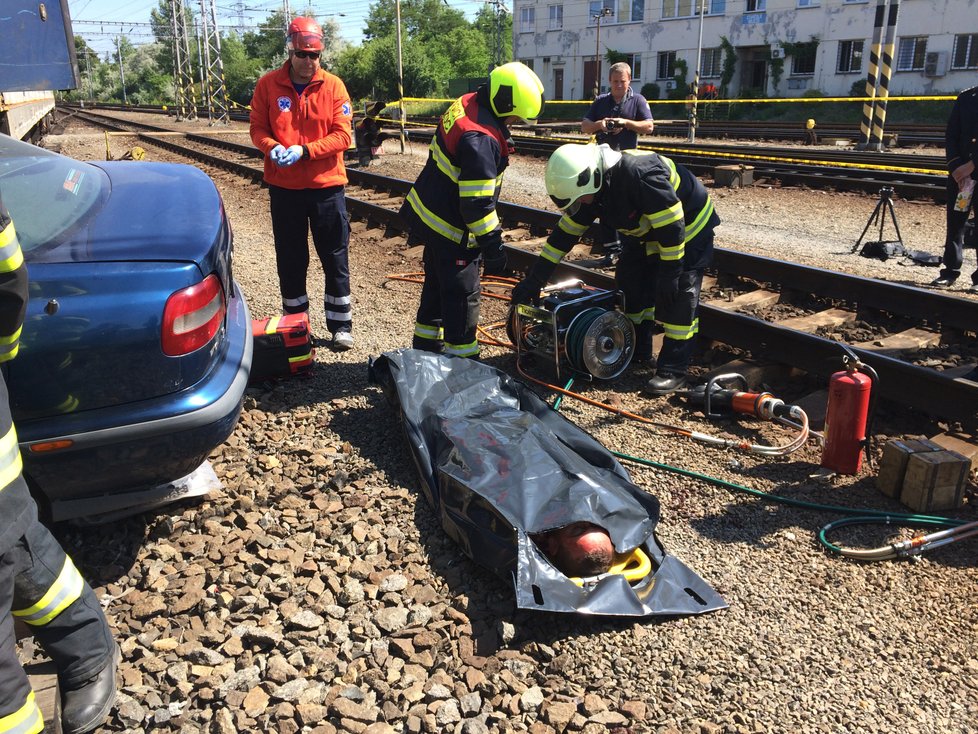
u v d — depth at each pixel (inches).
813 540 129.3
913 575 121.0
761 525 133.6
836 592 117.2
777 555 125.7
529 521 115.0
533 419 143.0
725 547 128.0
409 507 135.5
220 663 102.0
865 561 123.8
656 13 1758.1
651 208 165.9
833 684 100.8
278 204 197.0
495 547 115.0
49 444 107.6
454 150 159.8
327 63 2178.9
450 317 175.3
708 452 157.9
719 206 423.5
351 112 198.4
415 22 3486.7
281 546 124.8
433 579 118.6
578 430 144.1
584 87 1943.9
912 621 111.5
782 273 250.4
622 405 179.3
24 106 476.1
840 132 858.8
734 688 100.0
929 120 1240.8
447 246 169.0
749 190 469.4
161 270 112.7
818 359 185.6
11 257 77.1
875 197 429.1
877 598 116.0
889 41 666.8
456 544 126.1
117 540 127.1
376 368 176.9
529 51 2023.9
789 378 193.9
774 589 118.0
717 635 108.4
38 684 90.0
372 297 263.3
